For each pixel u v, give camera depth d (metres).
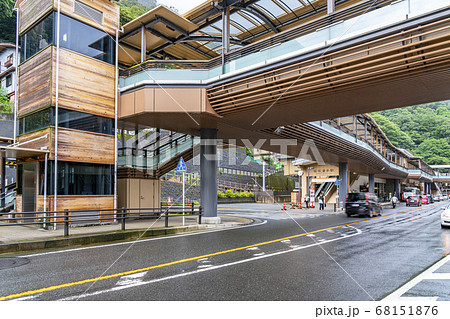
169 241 10.77
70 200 12.86
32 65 13.94
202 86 13.56
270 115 14.31
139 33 17.47
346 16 10.45
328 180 33.62
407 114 112.50
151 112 13.63
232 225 15.91
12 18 43.72
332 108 13.30
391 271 6.82
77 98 13.41
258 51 12.62
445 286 5.75
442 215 15.26
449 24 8.27
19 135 14.48
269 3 15.88
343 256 8.37
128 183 17.61
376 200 23.89
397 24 9.09
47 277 6.18
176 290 5.42
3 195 17.23
